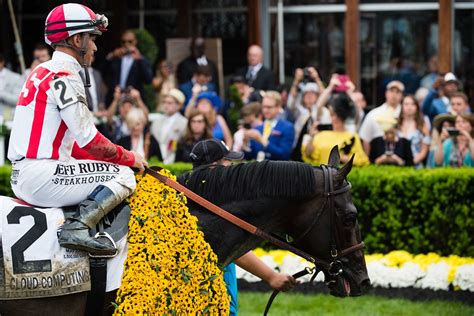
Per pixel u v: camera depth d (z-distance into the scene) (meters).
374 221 12.15
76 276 6.49
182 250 6.70
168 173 7.02
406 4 17.94
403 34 18.00
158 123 14.42
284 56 18.39
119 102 15.02
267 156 13.06
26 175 6.50
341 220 6.91
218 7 18.77
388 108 13.86
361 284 6.97
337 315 10.91
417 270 11.74
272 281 7.76
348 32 18.06
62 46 6.65
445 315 10.84
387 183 12.07
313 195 6.91
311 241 6.95
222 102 14.94
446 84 14.87
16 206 6.52
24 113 6.52
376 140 13.56
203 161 7.87
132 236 6.65
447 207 11.91
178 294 6.66
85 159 6.79
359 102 14.68
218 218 6.91
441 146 13.12
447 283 11.62
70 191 6.57
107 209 6.55
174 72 16.78
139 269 6.56
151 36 17.83
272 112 13.17
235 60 18.75
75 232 6.41
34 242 6.45
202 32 18.89
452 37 17.77
